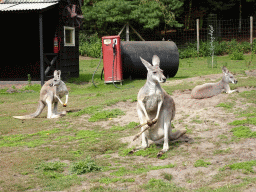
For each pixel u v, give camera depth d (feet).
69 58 57.82
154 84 19.20
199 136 21.77
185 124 24.77
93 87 49.11
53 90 30.94
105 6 100.17
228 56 89.86
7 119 31.09
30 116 31.48
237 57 80.43
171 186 13.94
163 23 114.42
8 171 17.24
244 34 121.80
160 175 15.40
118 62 49.08
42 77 50.52
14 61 57.77
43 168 17.47
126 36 101.55
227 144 19.43
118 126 26.37
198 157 17.83
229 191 12.56
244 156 17.08
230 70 51.98
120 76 49.42
